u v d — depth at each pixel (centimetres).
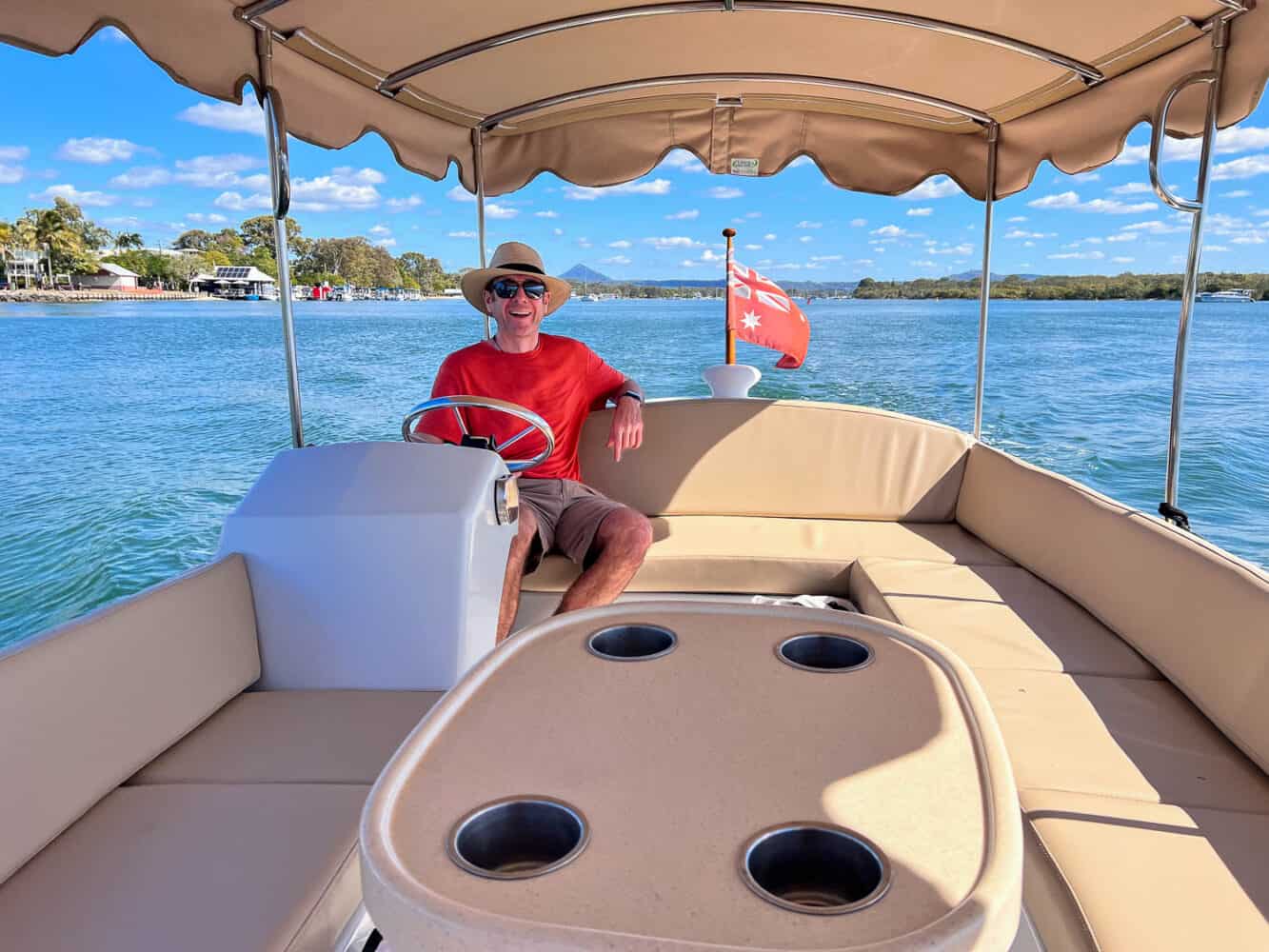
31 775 120
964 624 210
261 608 180
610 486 324
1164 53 234
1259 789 140
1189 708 169
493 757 96
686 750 96
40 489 1555
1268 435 1881
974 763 93
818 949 65
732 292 368
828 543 287
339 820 127
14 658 121
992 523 283
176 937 103
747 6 231
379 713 165
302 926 105
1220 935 104
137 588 1045
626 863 76
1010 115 306
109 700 135
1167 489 224
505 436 269
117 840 123
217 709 166
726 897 71
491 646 194
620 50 269
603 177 343
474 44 255
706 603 147
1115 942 103
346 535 178
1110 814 130
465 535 177
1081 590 221
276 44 231
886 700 109
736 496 323
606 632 133
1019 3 216
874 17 234
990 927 68
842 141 336
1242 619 157
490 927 67
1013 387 2877
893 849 78
